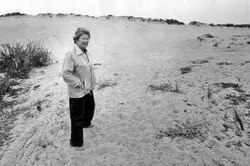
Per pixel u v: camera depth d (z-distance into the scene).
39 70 10.44
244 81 7.05
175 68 9.23
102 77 8.21
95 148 4.03
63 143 4.26
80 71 3.70
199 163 3.64
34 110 5.95
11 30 23.52
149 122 4.82
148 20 31.98
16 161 4.00
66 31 22.58
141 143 4.14
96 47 17.31
